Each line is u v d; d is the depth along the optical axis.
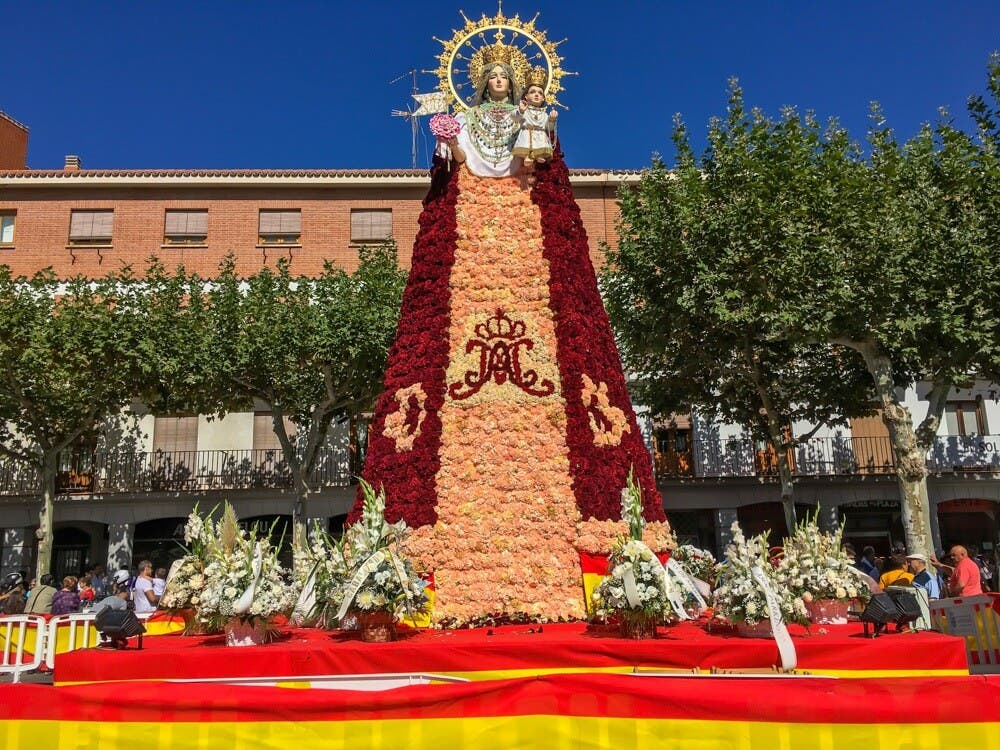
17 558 25.97
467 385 10.69
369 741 5.03
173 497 25.98
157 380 21.66
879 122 18.95
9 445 26.11
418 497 10.11
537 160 11.62
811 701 4.88
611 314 20.81
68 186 29.41
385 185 30.09
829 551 9.31
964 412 27.73
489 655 7.67
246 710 5.09
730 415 22.91
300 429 26.81
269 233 29.88
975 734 4.79
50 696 5.20
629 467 10.68
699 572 11.02
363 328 20.81
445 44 12.22
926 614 10.45
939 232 16.70
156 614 11.16
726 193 18.50
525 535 10.05
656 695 5.00
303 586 10.23
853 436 27.14
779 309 17.31
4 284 21.80
